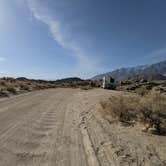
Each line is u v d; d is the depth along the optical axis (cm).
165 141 746
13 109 1312
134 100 1234
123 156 598
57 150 629
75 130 891
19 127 873
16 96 2098
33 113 1233
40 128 888
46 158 560
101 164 540
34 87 3972
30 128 872
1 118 1015
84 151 634
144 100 1001
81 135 814
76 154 604
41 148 637
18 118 1053
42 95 2533
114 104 1219
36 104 1650
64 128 918
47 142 701
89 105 1777
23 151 599
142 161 564
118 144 709
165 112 888
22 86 3186
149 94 1100
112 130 904
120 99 1252
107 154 615
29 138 730
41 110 1373
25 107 1441
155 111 892
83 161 555
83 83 10350
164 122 882
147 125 914
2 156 551
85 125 999
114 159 576
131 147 679
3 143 656
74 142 719
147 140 755
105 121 1095
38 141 705
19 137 733
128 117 1111
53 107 1562
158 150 652
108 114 1262
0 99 1753
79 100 2220
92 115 1288
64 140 736
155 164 545
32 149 622
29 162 525
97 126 984
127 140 756
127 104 1173
